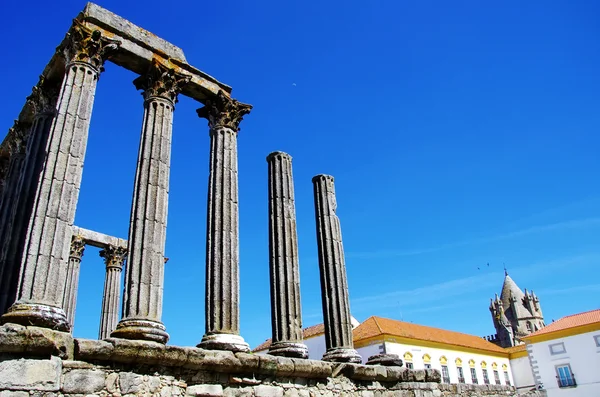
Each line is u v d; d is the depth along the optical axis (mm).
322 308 18391
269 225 18203
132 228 13258
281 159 19031
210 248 15031
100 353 10273
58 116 12578
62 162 12047
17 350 9289
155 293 12664
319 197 20250
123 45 14812
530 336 52312
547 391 49531
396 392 16906
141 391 10742
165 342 12086
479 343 59750
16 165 17109
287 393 13539
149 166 14094
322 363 14625
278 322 16344
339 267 18875
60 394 9555
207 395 11820
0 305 13422
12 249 14070
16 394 8984
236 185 16250
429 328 55625
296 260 17500
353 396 15430
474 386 22312
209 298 14320
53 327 10180
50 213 11336
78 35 13719
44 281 10633
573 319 52281
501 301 102750
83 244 23594
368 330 46406
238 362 12516
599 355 47156
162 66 15562
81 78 13367
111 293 23672
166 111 15219
